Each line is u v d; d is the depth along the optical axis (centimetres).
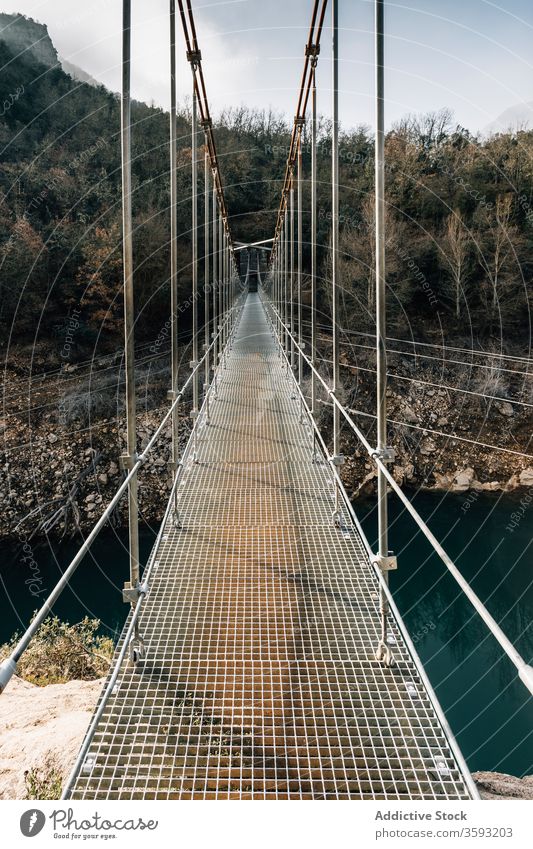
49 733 298
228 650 233
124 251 245
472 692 741
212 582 289
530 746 635
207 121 787
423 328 1800
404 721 194
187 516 375
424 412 1667
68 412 1602
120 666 212
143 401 1700
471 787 161
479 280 1756
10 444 1508
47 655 586
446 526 1299
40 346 1730
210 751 181
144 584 246
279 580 290
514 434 1622
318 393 1670
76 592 1105
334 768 176
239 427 614
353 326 1833
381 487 223
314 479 446
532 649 828
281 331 1283
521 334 1731
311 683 213
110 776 174
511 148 1862
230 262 1791
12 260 1717
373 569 299
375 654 229
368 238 1858
